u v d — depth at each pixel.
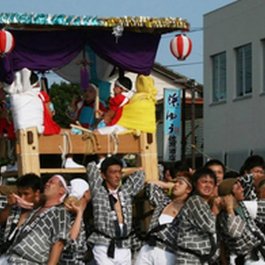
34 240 9.87
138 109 13.67
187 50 14.12
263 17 32.09
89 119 14.93
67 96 37.12
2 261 10.25
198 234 10.86
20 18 12.79
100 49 13.82
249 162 13.43
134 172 12.65
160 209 11.89
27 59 13.15
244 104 33.53
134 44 14.02
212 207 11.33
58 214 9.99
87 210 12.86
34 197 10.44
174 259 11.39
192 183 11.28
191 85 38.16
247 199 12.64
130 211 12.09
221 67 35.44
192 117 35.94
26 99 12.86
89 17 13.19
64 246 10.21
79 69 15.81
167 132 30.12
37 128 12.89
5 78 12.95
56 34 13.45
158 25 13.61
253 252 11.37
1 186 12.23
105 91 15.43
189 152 42.03
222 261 11.56
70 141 13.23
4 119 14.21
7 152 14.45
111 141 13.43
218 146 35.72
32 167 12.80
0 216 10.73
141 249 11.71
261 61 32.38
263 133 32.12
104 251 11.77
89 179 11.95
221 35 35.03
